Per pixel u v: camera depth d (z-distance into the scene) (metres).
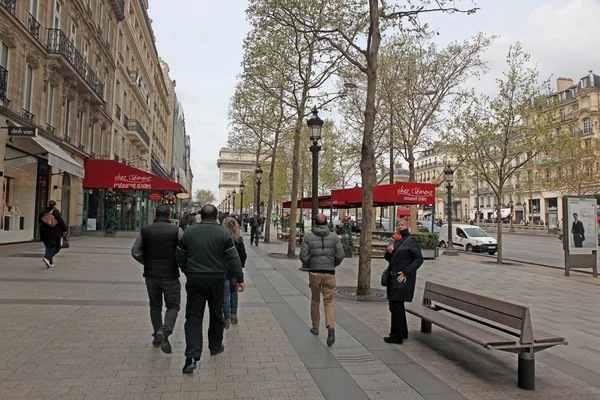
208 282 4.51
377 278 11.89
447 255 21.53
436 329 6.36
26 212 16.67
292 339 5.63
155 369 4.36
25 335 5.27
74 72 19.02
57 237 10.83
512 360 5.03
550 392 4.14
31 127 14.34
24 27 15.09
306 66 15.55
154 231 5.03
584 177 36.12
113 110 27.92
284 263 14.35
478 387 4.20
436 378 4.39
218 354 4.93
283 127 21.47
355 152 26.62
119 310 6.71
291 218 16.41
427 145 22.62
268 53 15.29
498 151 18.94
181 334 5.68
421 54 20.67
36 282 8.67
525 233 50.59
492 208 79.81
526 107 16.83
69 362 4.44
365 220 8.85
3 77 14.04
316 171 12.28
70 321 5.96
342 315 7.08
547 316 7.70
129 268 11.32
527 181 47.22
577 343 5.97
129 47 33.59
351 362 4.80
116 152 29.94
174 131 75.31
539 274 14.32
